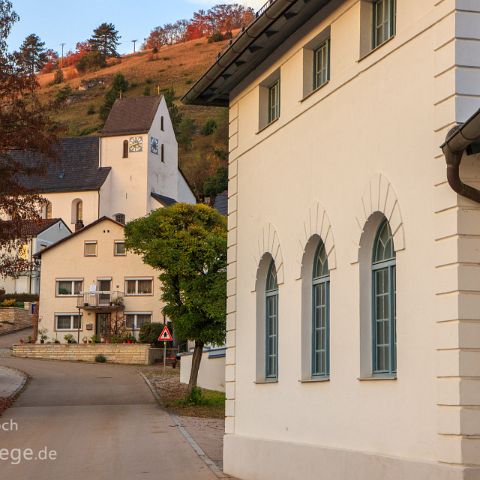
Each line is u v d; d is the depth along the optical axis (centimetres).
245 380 2002
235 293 2075
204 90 2142
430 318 1249
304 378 1703
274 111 1967
